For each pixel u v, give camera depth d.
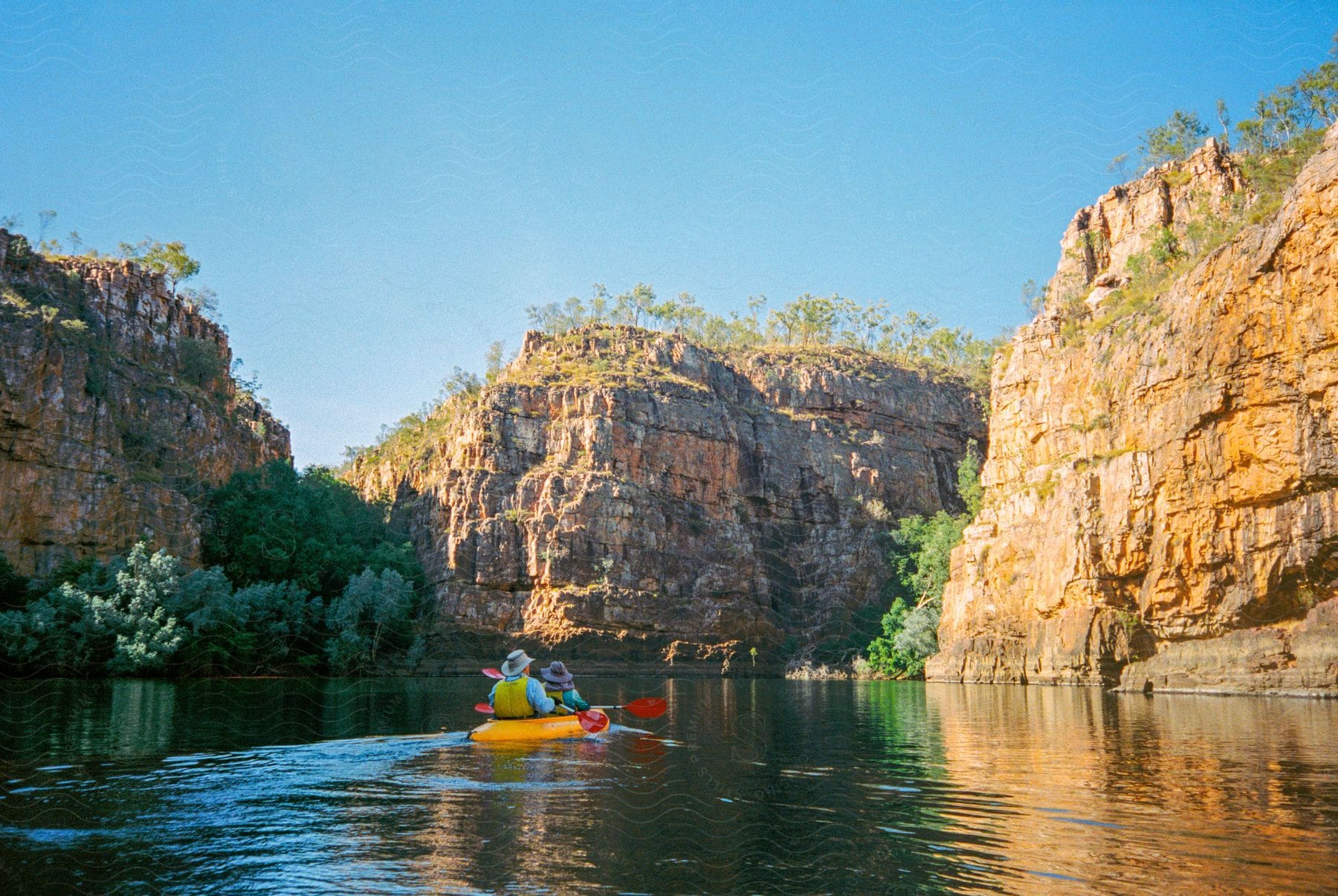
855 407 136.00
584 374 119.62
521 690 19.89
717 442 120.31
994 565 63.41
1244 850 9.70
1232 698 39.69
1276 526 43.91
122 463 74.75
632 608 103.06
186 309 106.00
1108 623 53.16
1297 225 42.84
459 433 113.94
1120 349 55.91
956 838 10.27
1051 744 19.66
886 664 82.19
